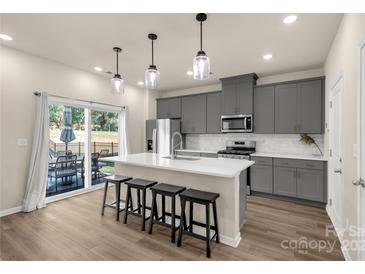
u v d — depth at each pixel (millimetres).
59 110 3797
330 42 2684
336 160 2498
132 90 5105
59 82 3555
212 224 2312
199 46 2855
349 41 1833
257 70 3896
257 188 3859
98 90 4262
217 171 2018
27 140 3139
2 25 2314
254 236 2328
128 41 2713
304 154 3910
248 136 4566
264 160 3785
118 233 2377
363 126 1521
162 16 2131
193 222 2385
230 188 2176
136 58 3322
